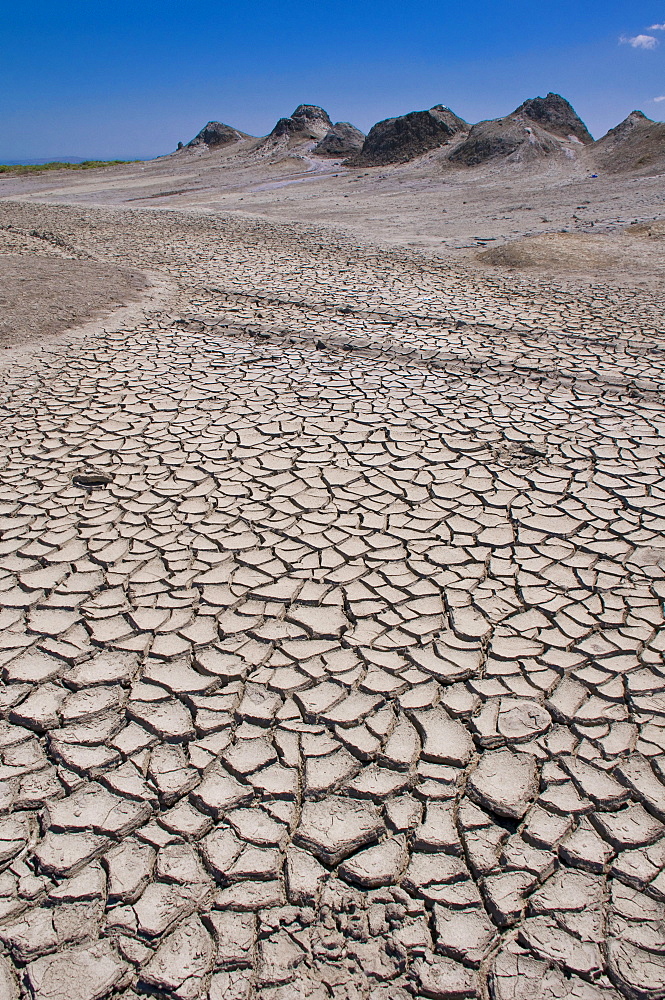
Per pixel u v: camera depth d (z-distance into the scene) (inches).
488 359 254.8
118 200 834.2
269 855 81.5
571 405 214.5
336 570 134.3
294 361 260.4
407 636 116.6
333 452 183.9
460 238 523.2
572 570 133.4
